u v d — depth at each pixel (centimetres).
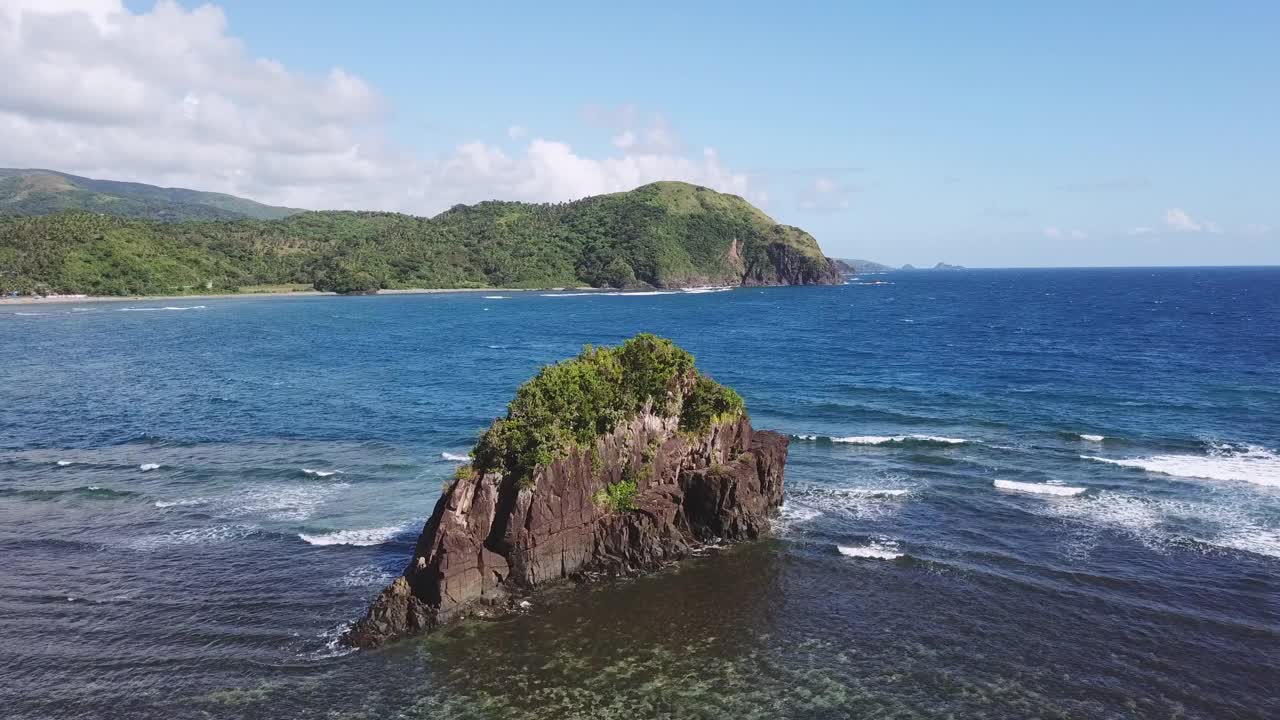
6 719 2702
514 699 2841
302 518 4488
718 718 2727
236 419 7000
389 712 2770
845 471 5375
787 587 3706
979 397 7812
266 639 3234
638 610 3491
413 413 7244
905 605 3522
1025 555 3988
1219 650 3108
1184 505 4606
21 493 4912
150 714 2752
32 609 3447
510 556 3616
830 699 2841
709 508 4244
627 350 4350
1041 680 2944
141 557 3972
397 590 3356
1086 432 6309
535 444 3653
